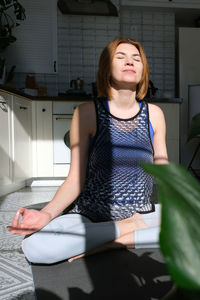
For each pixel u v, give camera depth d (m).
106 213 1.26
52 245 1.13
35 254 1.13
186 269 0.16
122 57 1.22
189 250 0.16
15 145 2.99
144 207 1.29
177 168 0.19
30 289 0.95
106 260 1.17
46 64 4.07
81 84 3.83
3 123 2.73
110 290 0.92
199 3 4.36
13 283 1.00
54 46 4.07
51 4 4.02
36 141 3.46
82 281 0.99
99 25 4.28
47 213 1.06
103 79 1.27
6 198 2.69
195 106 4.14
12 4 3.85
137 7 4.37
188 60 4.53
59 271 1.09
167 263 0.16
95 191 1.27
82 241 1.17
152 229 1.24
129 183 1.26
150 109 1.36
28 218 1.01
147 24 4.50
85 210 1.28
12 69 3.67
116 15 4.19
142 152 1.27
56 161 3.47
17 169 3.04
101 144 1.25
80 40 4.26
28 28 3.99
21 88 3.87
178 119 3.70
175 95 4.70
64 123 3.47
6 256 1.28
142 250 1.26
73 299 0.87
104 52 1.26
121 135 1.26
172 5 4.33
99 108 1.26
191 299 0.16
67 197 1.13
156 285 0.95
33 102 3.44
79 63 4.27
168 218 0.16
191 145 4.48
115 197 1.26
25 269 1.13
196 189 0.18
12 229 0.99
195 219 0.17
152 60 4.53
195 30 4.54
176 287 0.18
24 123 3.22
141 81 1.33
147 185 1.31
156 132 1.37
